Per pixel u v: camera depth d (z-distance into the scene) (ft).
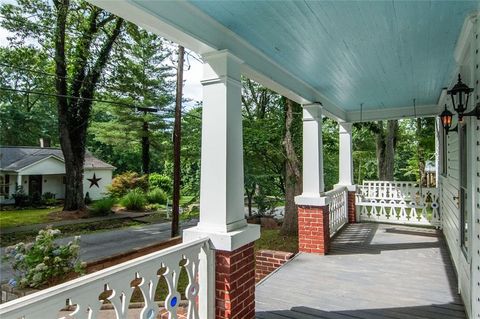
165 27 7.02
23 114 67.46
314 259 15.15
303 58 11.17
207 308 7.91
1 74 42.68
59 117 45.11
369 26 8.66
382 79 14.15
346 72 13.00
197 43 7.96
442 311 9.86
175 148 28.19
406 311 9.86
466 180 9.97
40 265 12.89
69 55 42.75
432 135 41.06
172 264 6.89
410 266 14.07
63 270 13.56
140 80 47.98
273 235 29.99
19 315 3.92
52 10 38.52
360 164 54.08
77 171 47.03
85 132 47.52
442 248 16.92
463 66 10.78
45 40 39.52
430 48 10.42
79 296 4.80
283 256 15.61
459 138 11.44
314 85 15.12
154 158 69.15
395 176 56.54
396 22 8.47
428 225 22.35
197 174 37.01
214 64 8.57
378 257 15.42
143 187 59.72
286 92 13.69
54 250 13.67
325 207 16.31
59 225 39.70
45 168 61.57
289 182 29.99
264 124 31.60
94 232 36.65
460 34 9.29
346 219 23.54
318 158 16.08
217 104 8.52
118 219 44.57
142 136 58.70
